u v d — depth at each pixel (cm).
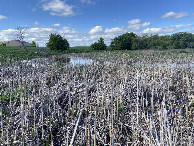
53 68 872
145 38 5303
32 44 8500
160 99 506
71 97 468
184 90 589
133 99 464
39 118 368
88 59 1870
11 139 302
